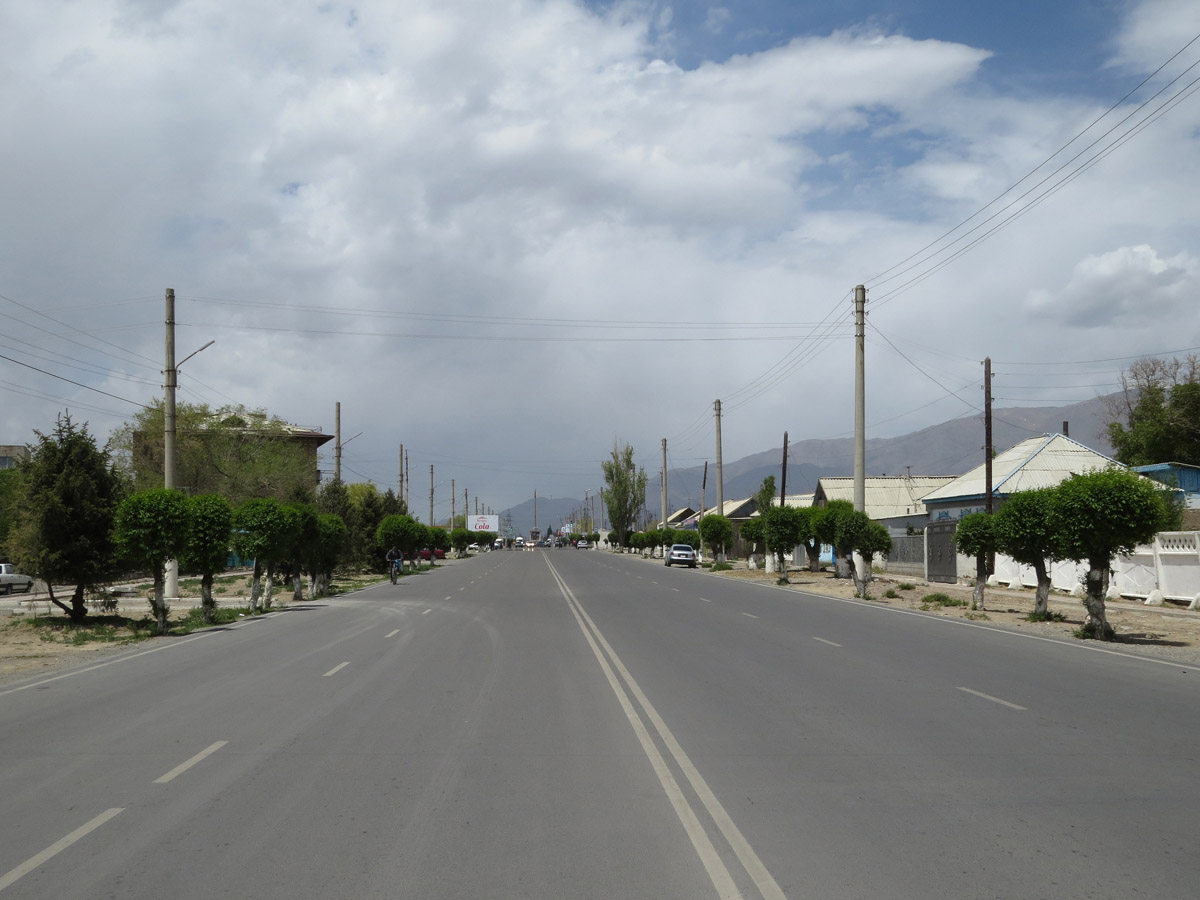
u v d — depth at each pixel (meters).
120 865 5.61
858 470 37.91
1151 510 17.86
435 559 93.38
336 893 5.14
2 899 5.07
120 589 39.50
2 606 34.31
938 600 28.08
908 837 6.04
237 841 6.05
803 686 12.44
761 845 5.91
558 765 8.09
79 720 10.53
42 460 25.25
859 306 38.50
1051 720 9.94
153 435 52.69
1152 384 55.44
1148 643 17.81
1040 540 22.66
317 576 36.47
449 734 9.44
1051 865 5.50
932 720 9.99
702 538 67.38
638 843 5.97
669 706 10.99
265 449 55.25
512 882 5.29
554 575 51.19
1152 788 7.20
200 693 12.36
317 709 10.92
